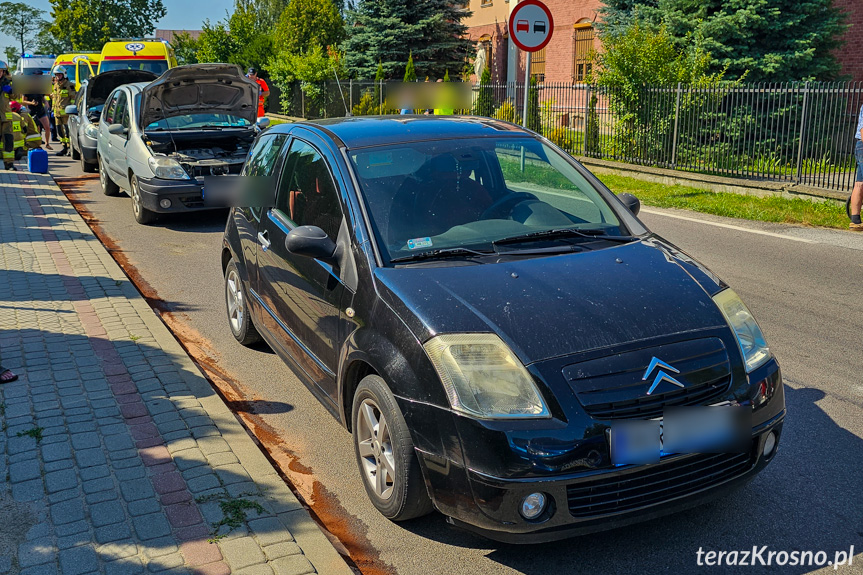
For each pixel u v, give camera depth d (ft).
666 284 11.71
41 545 10.61
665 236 31.01
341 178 13.92
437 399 10.28
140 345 18.61
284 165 16.75
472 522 10.11
